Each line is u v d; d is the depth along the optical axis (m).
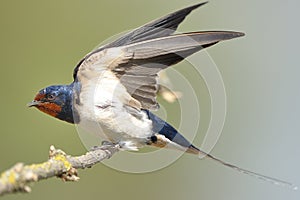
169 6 14.32
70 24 13.86
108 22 13.99
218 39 6.64
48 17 13.80
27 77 13.42
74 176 6.23
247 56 14.17
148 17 14.18
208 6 14.57
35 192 12.25
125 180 12.74
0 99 13.02
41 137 12.55
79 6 13.96
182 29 14.38
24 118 12.84
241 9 14.59
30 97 13.30
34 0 13.76
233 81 13.91
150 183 12.83
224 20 14.57
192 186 13.03
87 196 12.59
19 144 12.62
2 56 13.40
